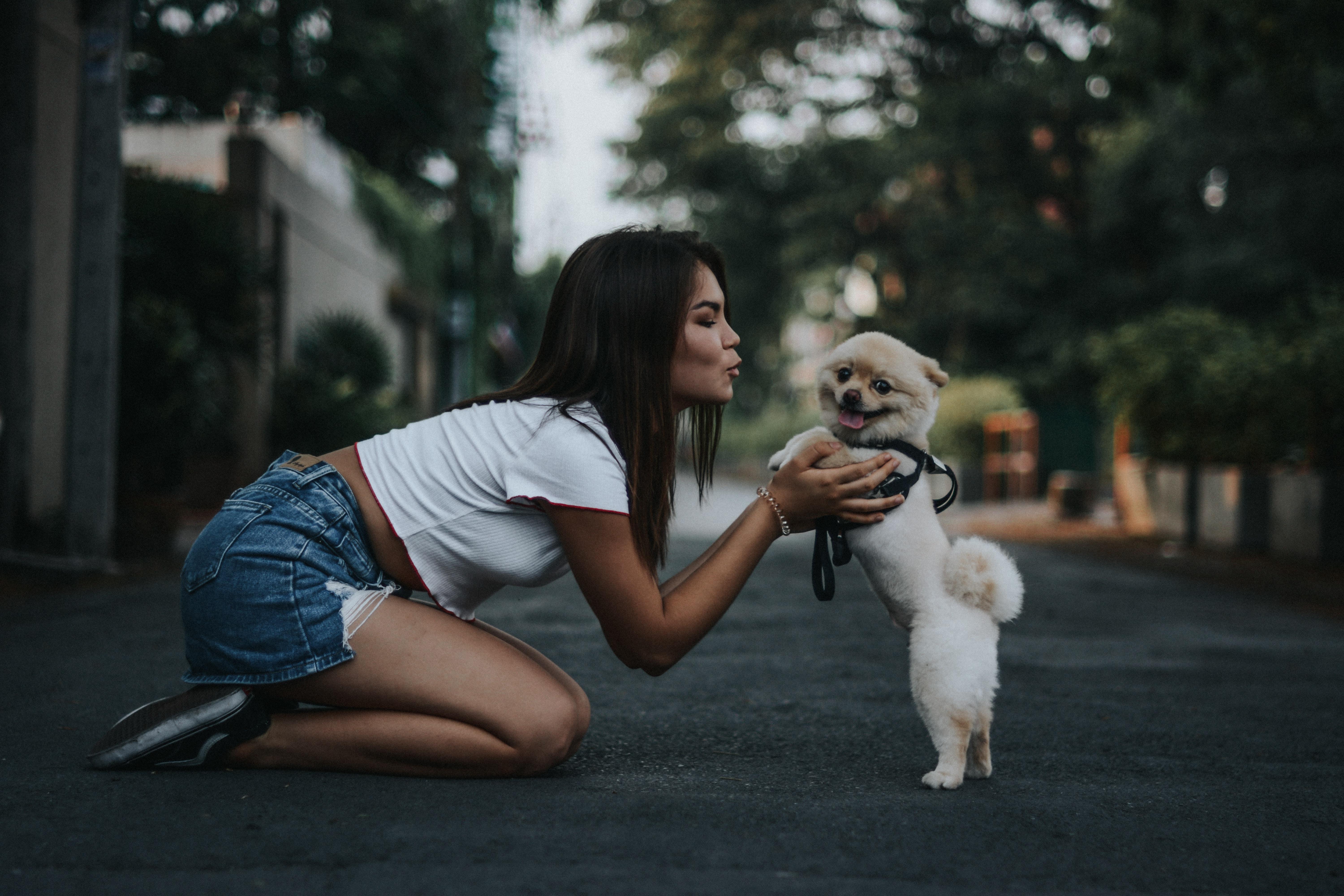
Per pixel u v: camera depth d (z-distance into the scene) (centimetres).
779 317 3331
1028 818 231
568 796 235
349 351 1421
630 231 256
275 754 246
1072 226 2306
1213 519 1024
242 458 1272
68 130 812
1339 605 664
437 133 2128
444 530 244
